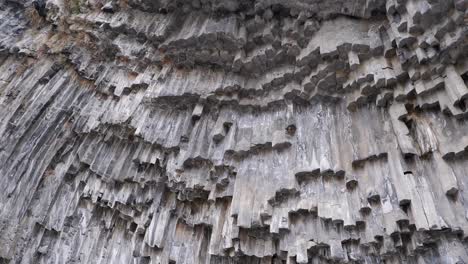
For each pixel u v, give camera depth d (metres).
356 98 7.89
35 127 10.88
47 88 11.00
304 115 8.68
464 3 5.95
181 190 9.49
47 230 10.62
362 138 7.73
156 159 9.80
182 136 9.46
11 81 11.30
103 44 10.29
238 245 8.38
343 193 7.64
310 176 8.06
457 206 6.44
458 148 6.55
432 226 6.32
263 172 8.57
